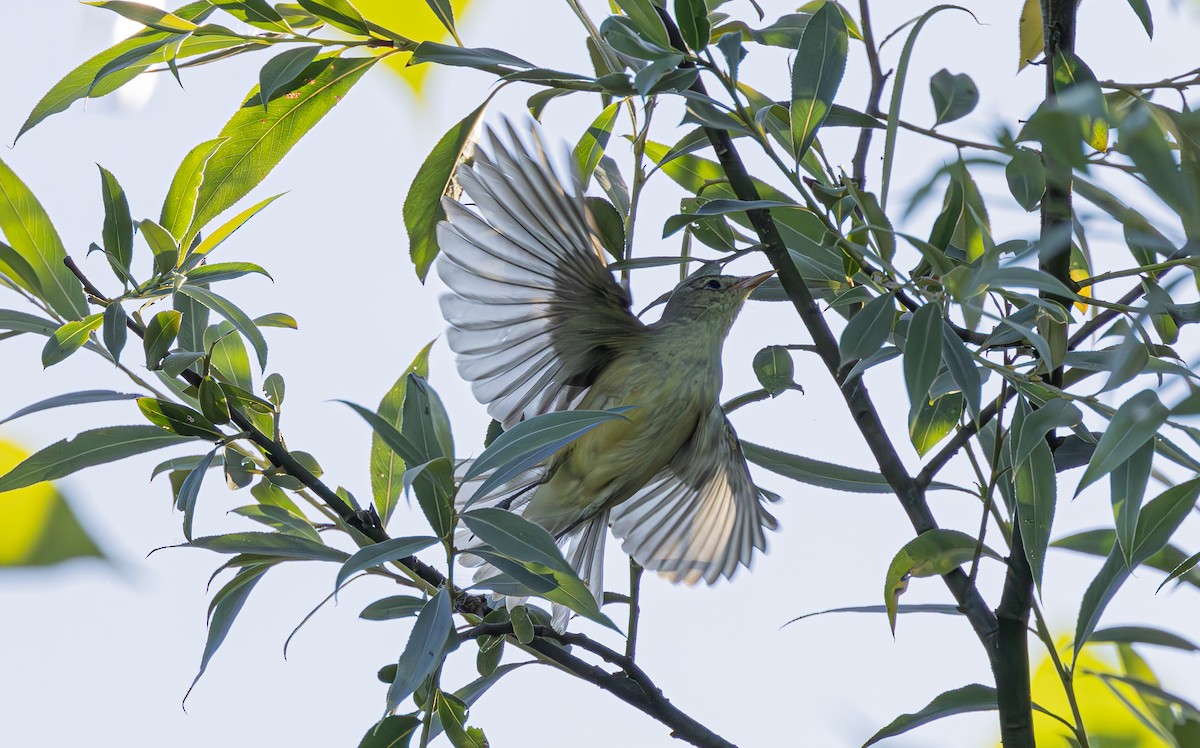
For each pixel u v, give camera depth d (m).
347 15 5.69
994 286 4.05
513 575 4.58
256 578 5.54
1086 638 5.16
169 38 5.52
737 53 4.96
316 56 5.70
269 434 5.82
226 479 5.45
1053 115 2.54
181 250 5.71
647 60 4.80
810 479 6.25
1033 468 4.85
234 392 5.36
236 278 5.52
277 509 5.89
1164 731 5.70
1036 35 5.52
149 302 5.38
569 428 4.41
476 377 6.46
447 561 4.50
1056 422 4.55
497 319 6.25
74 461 5.16
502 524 4.46
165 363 5.11
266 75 5.42
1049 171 3.93
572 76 5.20
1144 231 3.79
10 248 5.33
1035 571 4.74
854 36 6.02
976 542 5.07
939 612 5.19
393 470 6.02
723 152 5.38
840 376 5.41
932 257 4.20
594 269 6.10
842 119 5.35
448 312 6.12
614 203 6.53
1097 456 4.14
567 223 5.82
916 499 5.38
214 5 5.76
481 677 5.74
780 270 5.36
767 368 5.86
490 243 5.92
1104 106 2.54
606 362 6.86
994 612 5.18
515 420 6.64
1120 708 5.89
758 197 5.58
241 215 5.67
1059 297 4.77
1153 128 2.51
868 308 4.48
